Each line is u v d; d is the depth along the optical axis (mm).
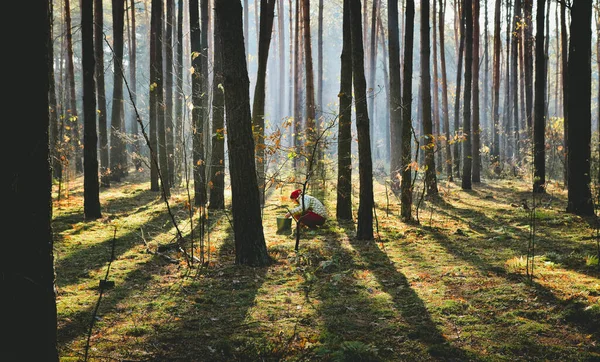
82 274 6480
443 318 4879
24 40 2584
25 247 2635
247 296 5691
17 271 2613
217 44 12234
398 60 16484
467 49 18125
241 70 6789
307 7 16312
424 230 9914
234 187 7039
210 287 6020
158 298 5566
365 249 8148
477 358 3982
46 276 2768
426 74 15414
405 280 6285
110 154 20562
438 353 4066
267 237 9281
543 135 15930
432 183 15289
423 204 14133
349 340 4367
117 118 19219
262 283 6203
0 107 2535
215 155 12344
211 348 4219
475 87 20391
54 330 2871
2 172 2553
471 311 5047
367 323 4805
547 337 4379
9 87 2549
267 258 7129
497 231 9672
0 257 2576
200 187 12312
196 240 8758
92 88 10859
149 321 4852
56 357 2895
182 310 5180
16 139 2578
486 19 28969
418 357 4023
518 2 23281
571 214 11305
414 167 10672
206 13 14742
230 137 6934
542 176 15992
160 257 7520
